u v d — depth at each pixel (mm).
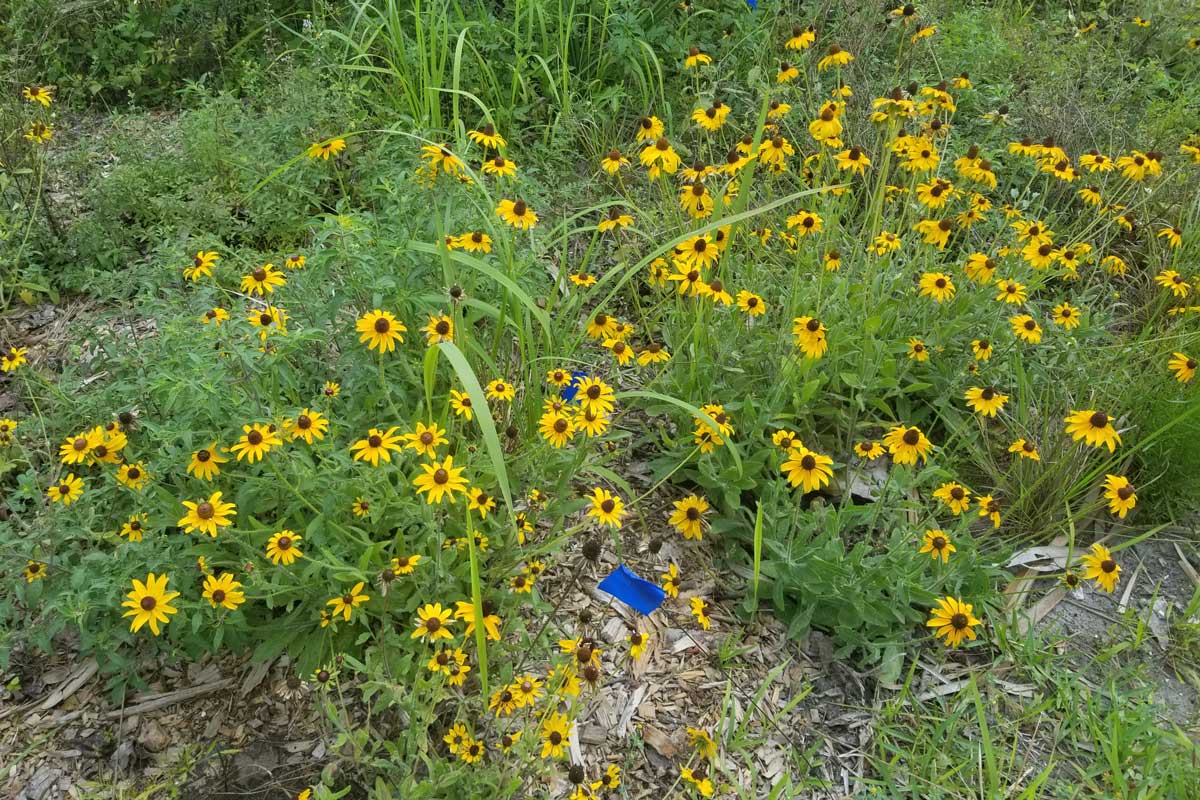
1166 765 1049
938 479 1351
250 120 1792
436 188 1352
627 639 1149
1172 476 1358
